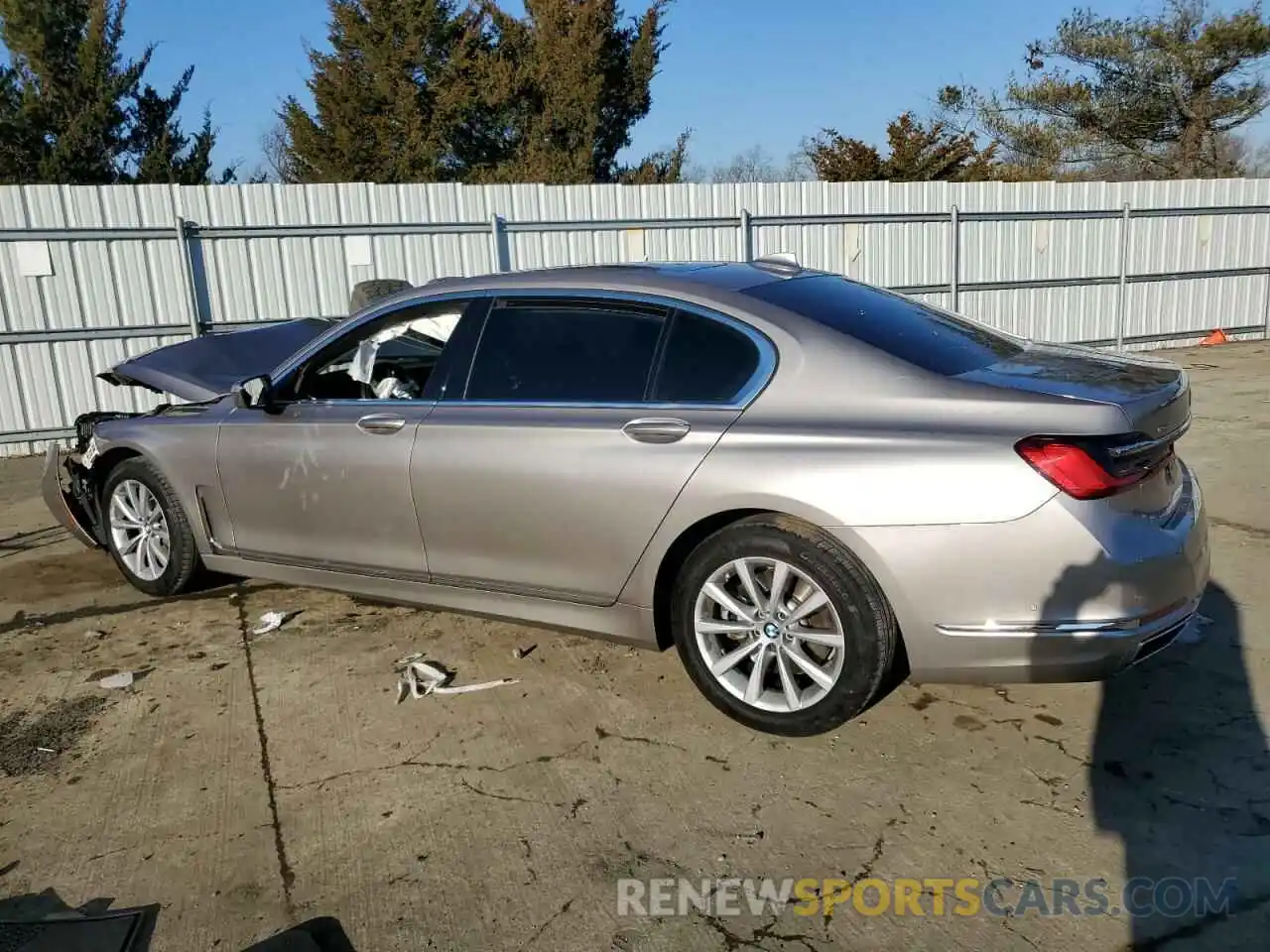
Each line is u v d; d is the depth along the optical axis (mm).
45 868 2879
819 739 3432
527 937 2525
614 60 24844
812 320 3441
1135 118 27938
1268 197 15258
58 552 6141
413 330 4203
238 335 6000
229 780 3318
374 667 4168
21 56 21688
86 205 9633
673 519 3406
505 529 3775
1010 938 2453
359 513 4164
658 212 11805
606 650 4246
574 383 3713
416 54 24484
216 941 2553
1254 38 25344
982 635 3012
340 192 10531
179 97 23594
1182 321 15141
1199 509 3365
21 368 9656
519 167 24172
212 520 4750
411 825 3023
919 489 3023
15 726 3756
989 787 3102
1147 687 3705
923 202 13141
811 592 3266
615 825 2982
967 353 3521
